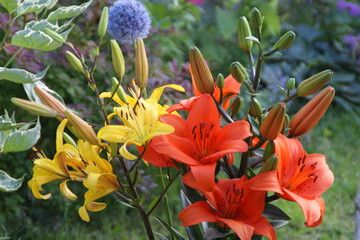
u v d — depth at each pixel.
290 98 0.90
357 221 1.21
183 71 2.08
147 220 0.93
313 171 0.87
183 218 0.83
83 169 0.90
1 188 0.93
